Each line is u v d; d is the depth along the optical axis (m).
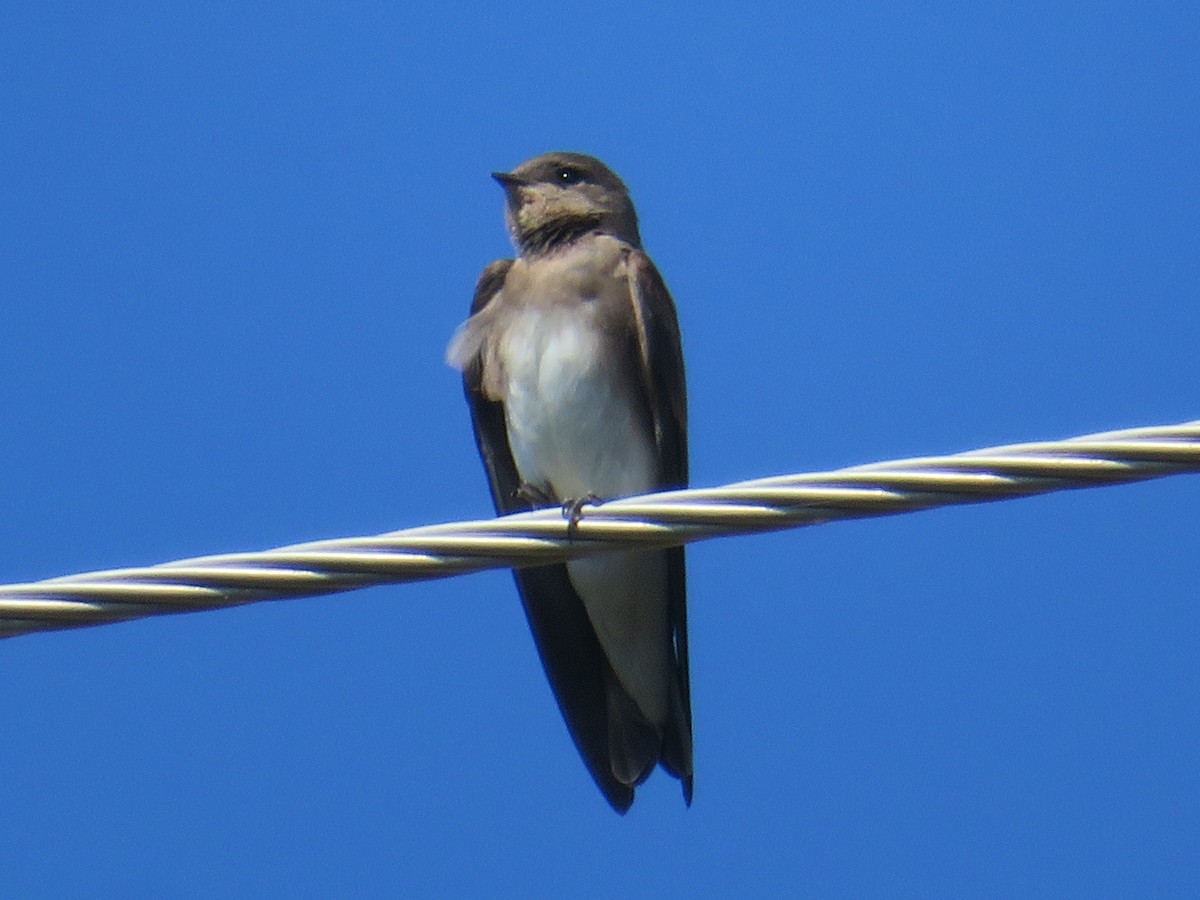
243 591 7.05
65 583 6.92
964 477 6.98
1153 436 6.79
